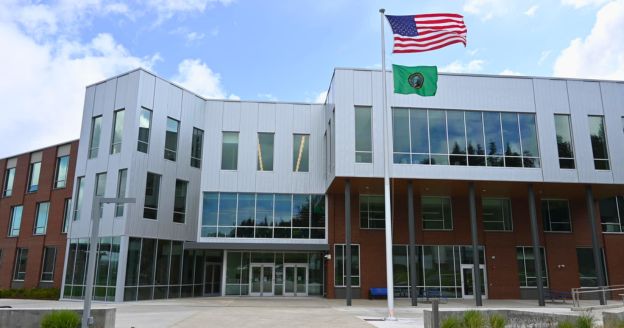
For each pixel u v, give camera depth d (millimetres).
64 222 35188
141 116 29344
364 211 32688
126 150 28734
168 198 30484
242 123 33875
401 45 20875
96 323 12516
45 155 38375
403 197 33156
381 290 30828
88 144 31031
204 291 32562
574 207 34250
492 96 28578
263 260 33531
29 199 38312
